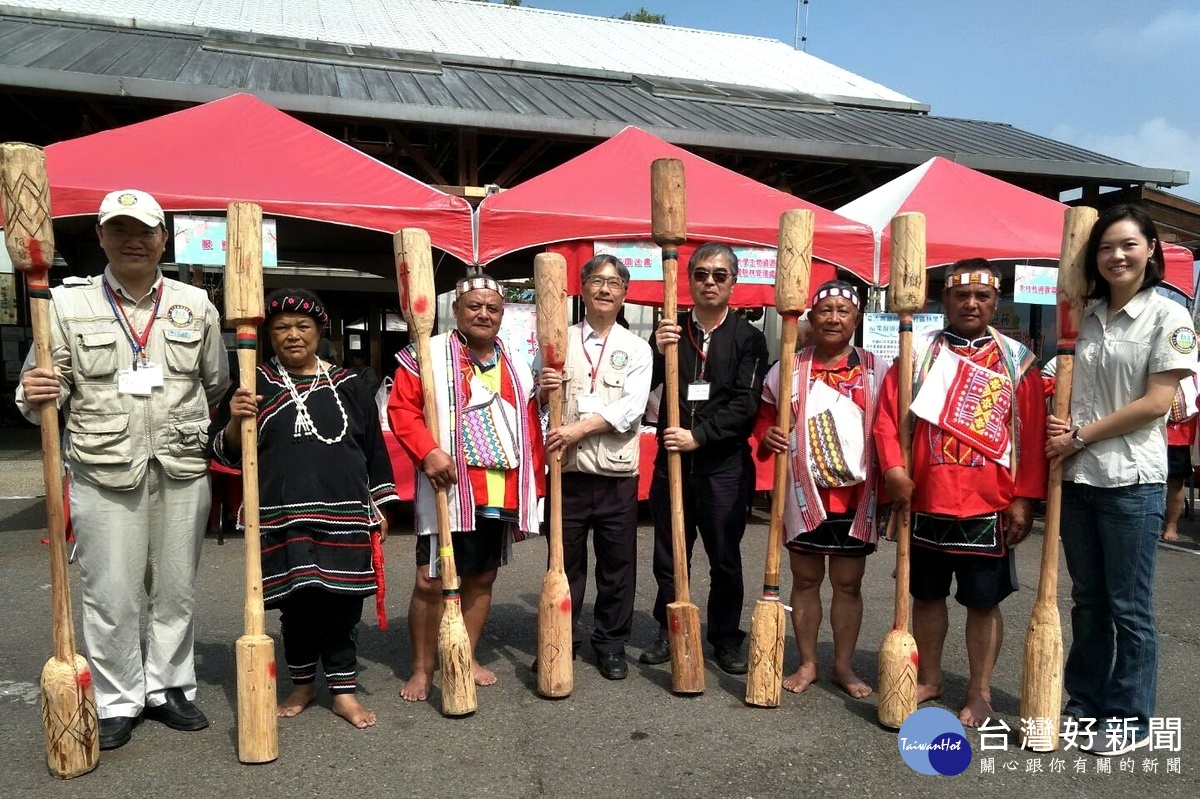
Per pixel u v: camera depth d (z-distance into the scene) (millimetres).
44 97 7820
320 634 2932
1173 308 2566
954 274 2861
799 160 9320
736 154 9242
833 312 3115
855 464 3037
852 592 3205
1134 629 2693
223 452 2770
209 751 2705
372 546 2893
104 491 2648
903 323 2869
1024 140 11148
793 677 3291
